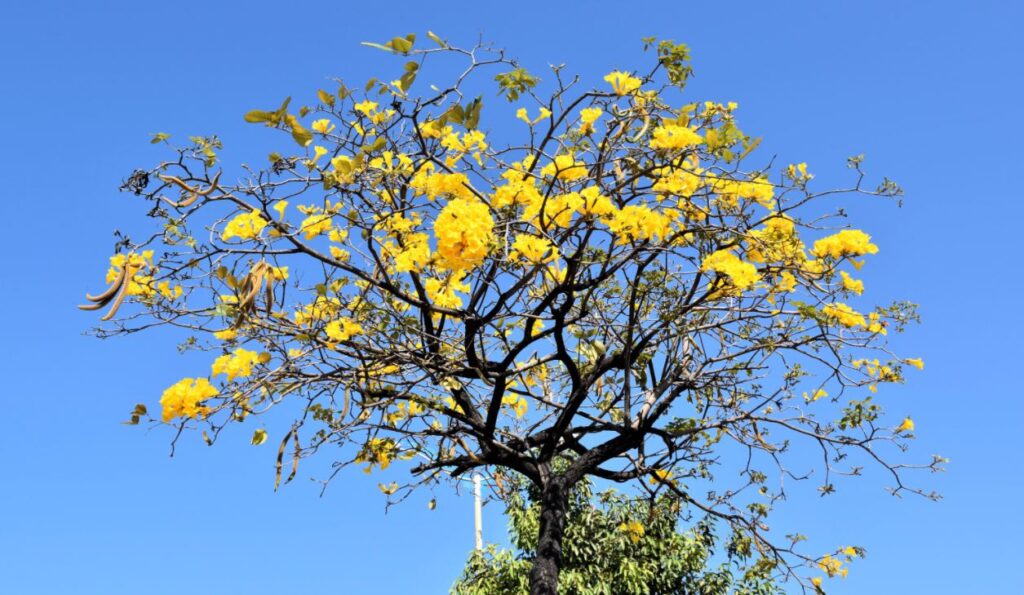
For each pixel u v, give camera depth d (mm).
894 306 4781
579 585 7578
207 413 4023
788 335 4918
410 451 5145
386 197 4457
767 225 4441
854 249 4324
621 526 7398
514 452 5164
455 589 8070
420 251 4301
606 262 4242
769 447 5121
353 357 4594
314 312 4680
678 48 4227
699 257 4598
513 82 3863
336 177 3965
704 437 5574
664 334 5156
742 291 4746
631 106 4375
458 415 4969
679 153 4207
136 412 3951
